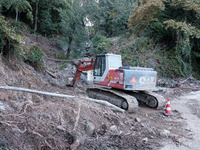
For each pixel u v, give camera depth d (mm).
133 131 5305
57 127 4266
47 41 24672
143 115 7312
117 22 29250
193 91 14070
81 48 24781
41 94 5809
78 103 5812
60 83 12648
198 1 17641
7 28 8430
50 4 26188
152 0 17984
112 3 30688
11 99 4996
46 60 19141
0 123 3613
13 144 3271
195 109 8641
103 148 4117
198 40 19344
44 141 3695
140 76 7832
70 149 3766
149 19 19953
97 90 9461
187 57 20031
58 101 5789
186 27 16859
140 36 23891
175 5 17875
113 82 8000
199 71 20562
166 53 20172
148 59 19938
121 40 25203
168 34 20406
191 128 5918
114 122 5625
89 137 4535
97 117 5500
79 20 23531
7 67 8172
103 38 26297
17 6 15039
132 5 30234
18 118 4055
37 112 4574
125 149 4195
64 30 23625
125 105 7566
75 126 4605
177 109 8625
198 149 4375
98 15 29953
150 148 4320
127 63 19953
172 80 17578
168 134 5191
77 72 11523
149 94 8672
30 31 24234
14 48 9148
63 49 25875
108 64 8328
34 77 9844
